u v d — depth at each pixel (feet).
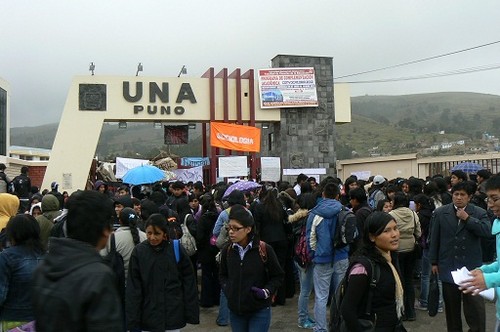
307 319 26.40
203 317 28.94
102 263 8.30
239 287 16.74
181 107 80.33
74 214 8.74
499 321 14.83
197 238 30.09
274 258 16.99
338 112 87.97
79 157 76.33
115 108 78.23
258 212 29.22
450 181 35.32
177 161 77.87
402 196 26.30
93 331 7.55
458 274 13.88
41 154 239.30
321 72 86.02
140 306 16.97
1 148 157.28
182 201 32.45
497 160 85.66
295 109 84.38
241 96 82.74
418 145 462.19
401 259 26.18
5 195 20.81
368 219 13.07
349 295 12.53
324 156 84.84
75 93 77.36
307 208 29.66
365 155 442.09
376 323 12.62
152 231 17.04
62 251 8.25
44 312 7.79
